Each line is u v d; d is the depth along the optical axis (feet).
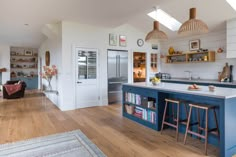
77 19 15.49
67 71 16.44
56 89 18.53
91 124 12.23
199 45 18.26
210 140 9.00
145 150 8.36
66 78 16.43
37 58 34.12
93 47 17.81
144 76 22.31
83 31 17.12
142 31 21.01
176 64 21.15
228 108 7.65
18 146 8.71
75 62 16.84
